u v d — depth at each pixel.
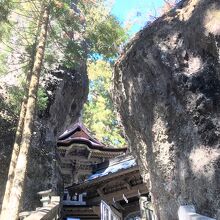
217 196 6.20
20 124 10.16
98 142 21.02
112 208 14.41
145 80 8.44
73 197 15.93
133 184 15.21
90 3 11.70
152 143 8.22
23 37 11.63
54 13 11.09
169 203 7.56
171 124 7.59
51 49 12.99
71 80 16.84
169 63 7.77
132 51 9.01
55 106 15.76
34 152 13.87
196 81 7.09
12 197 7.99
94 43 11.70
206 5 7.32
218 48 6.62
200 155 6.71
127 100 9.38
